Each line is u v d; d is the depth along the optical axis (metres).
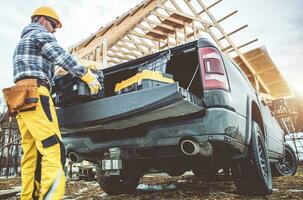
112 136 2.88
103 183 3.73
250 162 3.04
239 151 2.95
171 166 3.46
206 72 2.66
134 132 2.77
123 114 2.33
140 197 3.43
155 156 2.86
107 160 2.74
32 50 2.17
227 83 2.72
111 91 3.42
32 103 1.97
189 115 2.56
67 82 2.64
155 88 2.25
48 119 2.04
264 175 3.10
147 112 2.28
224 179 5.18
